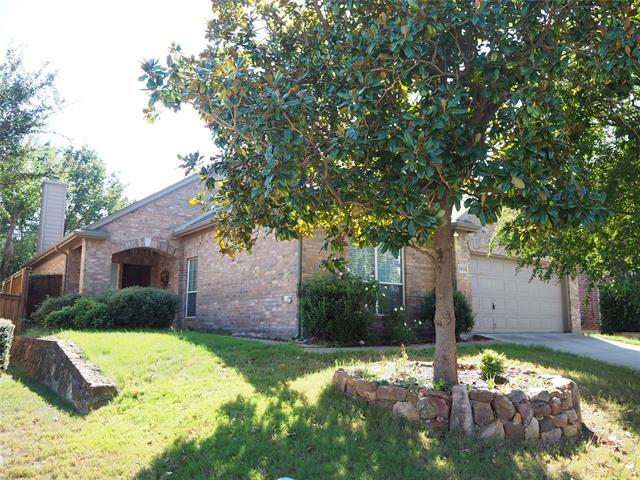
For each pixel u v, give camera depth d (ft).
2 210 104.06
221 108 19.11
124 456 16.74
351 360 28.99
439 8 16.03
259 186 16.97
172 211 57.47
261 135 17.28
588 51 17.71
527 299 52.49
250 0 22.76
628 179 25.04
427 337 43.29
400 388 19.17
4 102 62.59
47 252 64.64
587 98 24.04
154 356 27.73
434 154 14.66
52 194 75.10
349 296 36.35
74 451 17.69
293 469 14.89
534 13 16.79
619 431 19.54
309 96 17.22
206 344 31.40
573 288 55.98
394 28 16.71
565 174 15.96
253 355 28.89
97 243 52.39
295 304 38.32
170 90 18.16
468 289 46.44
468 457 16.01
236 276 46.47
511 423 17.84
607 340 47.11
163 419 19.71
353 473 14.61
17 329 48.85
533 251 29.35
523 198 15.37
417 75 17.87
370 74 16.75
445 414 18.19
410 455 15.85
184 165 21.35
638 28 16.30
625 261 25.12
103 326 41.34
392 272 42.63
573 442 18.19
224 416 18.92
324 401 20.24
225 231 22.11
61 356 28.07
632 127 25.17
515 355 33.58
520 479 14.82
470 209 15.38
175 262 57.67
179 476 14.89
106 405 22.21
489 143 19.06
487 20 17.17
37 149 71.56
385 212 17.22
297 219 21.71
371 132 17.53
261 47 21.94
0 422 21.56
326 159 17.29
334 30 20.79
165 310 44.19
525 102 16.22
